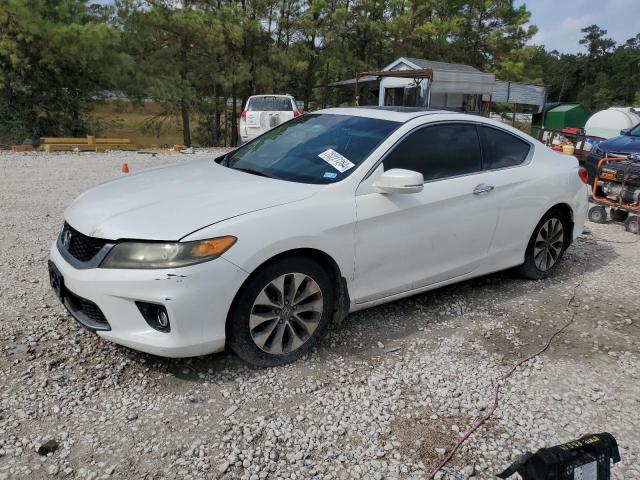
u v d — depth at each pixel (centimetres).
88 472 243
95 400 296
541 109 2812
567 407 312
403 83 2194
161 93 2106
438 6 2972
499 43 3061
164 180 379
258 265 307
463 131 438
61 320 384
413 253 390
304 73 2839
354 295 365
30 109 1900
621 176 755
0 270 478
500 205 442
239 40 2334
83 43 1775
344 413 296
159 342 294
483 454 269
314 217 333
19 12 1659
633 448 277
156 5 2198
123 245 296
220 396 305
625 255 626
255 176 382
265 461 256
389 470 255
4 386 303
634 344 395
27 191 865
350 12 2748
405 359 356
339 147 395
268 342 332
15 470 242
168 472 246
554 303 466
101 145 1645
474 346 380
